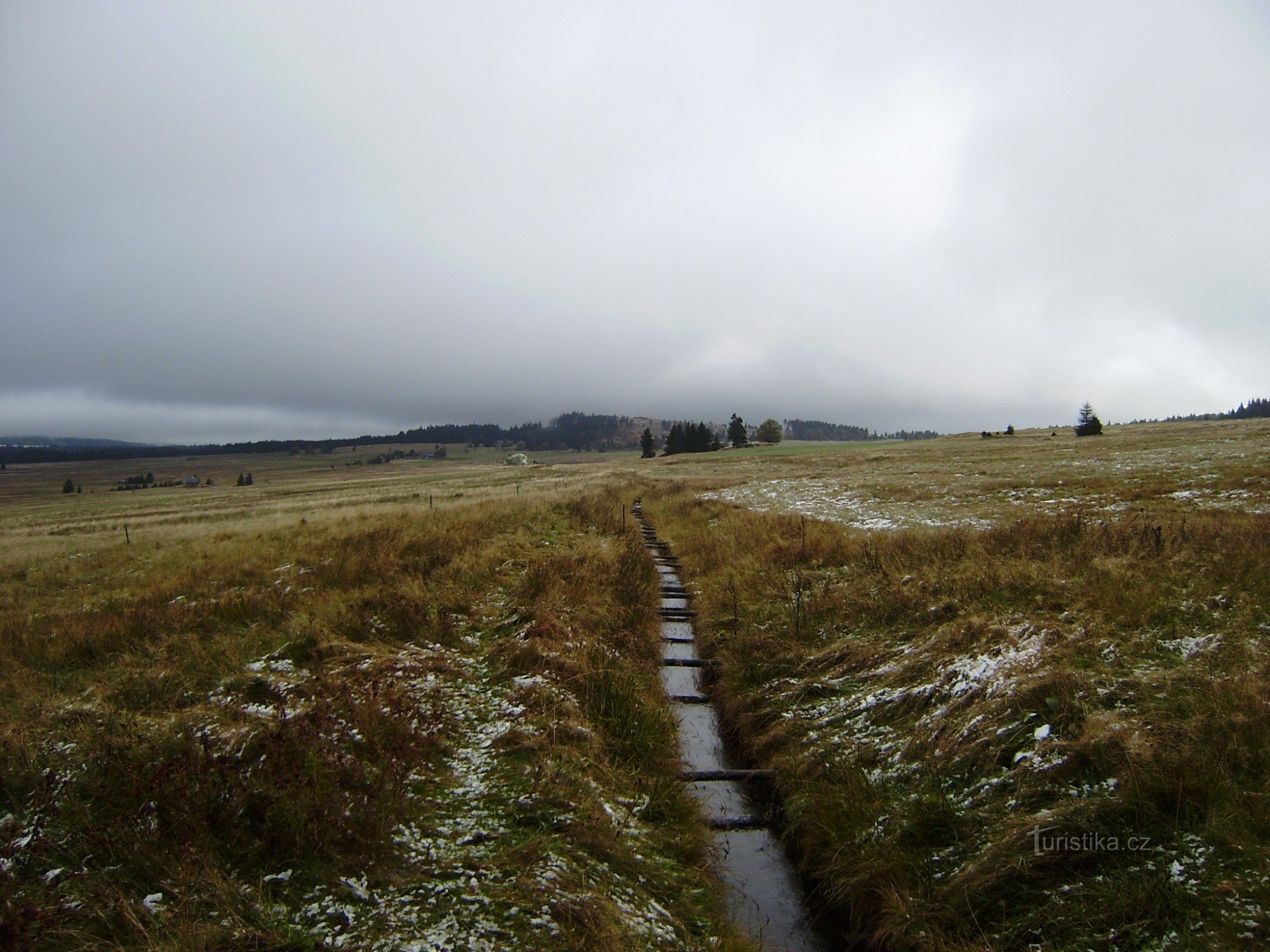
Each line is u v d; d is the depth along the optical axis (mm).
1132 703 6043
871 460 57156
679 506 27969
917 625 9148
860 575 11922
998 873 4793
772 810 6594
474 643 9258
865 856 5395
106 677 7297
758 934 5000
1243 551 9094
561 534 19078
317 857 4465
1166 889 4262
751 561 14516
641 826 5785
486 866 4684
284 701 6652
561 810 5477
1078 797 5203
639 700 8102
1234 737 5098
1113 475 26281
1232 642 6637
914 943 4625
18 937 3535
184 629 8922
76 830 4434
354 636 8930
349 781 5258
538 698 7484
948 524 18328
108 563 17203
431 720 6684
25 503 114625
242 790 4836
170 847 4340
